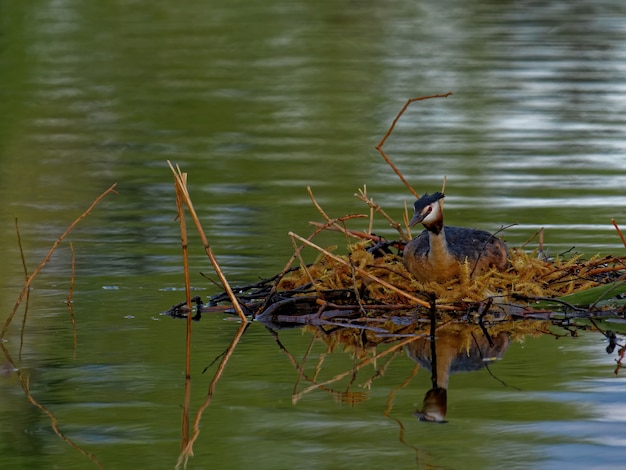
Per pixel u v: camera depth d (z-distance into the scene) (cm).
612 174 1812
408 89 2645
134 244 1423
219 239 1442
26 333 1075
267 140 2150
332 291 1180
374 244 1280
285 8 4006
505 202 1627
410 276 1196
